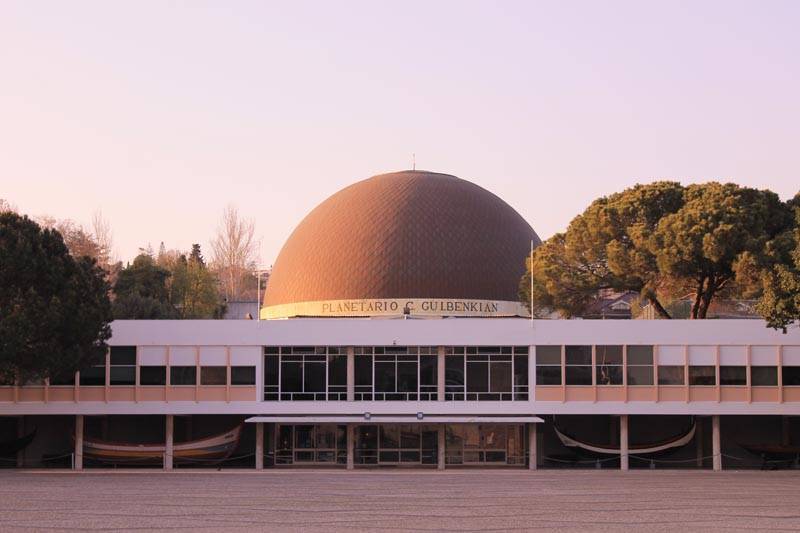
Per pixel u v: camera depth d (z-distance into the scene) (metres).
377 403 69.25
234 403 68.94
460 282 88.12
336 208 94.19
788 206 76.19
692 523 36.62
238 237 144.88
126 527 35.56
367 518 38.09
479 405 69.12
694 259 72.31
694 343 68.25
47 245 63.62
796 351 67.75
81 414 68.12
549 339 68.88
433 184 93.56
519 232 93.50
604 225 77.12
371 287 88.06
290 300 91.88
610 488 50.81
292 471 66.25
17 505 41.78
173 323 69.00
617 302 109.31
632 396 68.38
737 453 73.38
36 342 60.38
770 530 34.81
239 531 34.56
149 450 69.06
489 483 54.66
